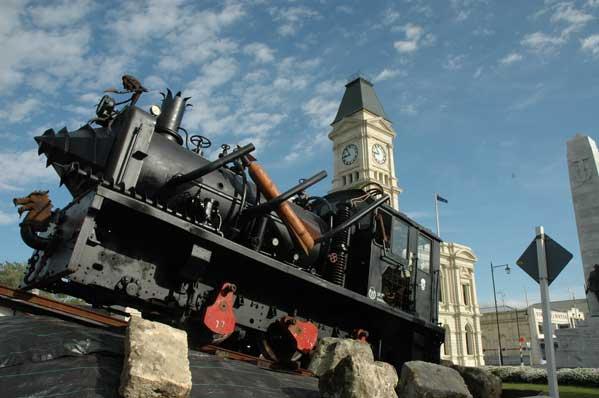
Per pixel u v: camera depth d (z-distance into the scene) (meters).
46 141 5.90
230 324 6.19
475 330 56.72
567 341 21.86
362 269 8.44
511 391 7.61
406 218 9.45
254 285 7.08
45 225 6.04
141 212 5.53
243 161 7.11
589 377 12.16
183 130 7.57
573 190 24.25
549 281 6.14
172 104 7.45
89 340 4.28
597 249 22.66
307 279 7.02
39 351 4.01
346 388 4.47
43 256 5.87
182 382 3.65
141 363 3.60
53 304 6.11
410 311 9.01
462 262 58.34
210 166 6.30
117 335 4.76
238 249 6.30
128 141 6.03
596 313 21.80
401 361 8.94
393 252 8.89
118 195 5.42
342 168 63.09
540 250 6.29
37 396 3.40
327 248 8.16
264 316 7.09
